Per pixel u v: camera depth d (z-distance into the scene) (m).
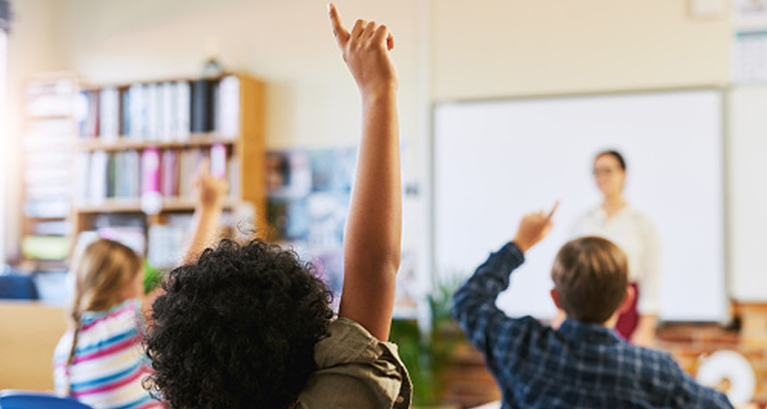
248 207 4.93
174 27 5.39
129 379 2.01
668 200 4.26
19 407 1.46
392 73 0.86
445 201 4.60
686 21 4.25
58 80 5.40
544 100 4.45
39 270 5.36
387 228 0.82
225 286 0.71
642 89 4.30
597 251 1.51
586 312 1.50
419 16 4.80
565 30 4.43
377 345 0.76
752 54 4.16
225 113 4.97
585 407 1.44
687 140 4.24
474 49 4.57
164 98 5.09
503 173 4.51
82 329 2.04
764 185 4.13
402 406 0.79
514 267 1.66
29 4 5.55
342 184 4.98
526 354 1.51
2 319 2.90
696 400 1.42
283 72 5.14
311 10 5.11
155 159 5.16
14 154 5.46
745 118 4.16
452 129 4.59
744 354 4.14
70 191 5.33
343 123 5.00
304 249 4.74
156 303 0.75
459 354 4.53
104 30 5.55
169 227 5.07
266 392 0.69
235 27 5.26
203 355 0.69
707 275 4.20
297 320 0.70
